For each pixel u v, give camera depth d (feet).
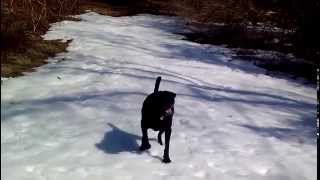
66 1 29.40
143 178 9.74
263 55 24.59
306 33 27.76
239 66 21.91
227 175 10.20
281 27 32.55
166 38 26.66
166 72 18.34
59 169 9.80
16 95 13.78
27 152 10.40
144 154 10.82
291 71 21.94
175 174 10.03
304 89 19.34
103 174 9.75
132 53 20.94
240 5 39.96
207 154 11.12
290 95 17.74
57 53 19.07
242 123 13.56
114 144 11.19
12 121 11.93
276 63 23.13
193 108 14.24
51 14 26.45
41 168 9.77
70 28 24.45
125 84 15.79
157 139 11.64
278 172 10.60
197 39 27.68
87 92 14.58
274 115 14.74
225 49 25.45
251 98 16.49
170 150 11.16
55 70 16.46
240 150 11.55
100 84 15.48
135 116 12.94
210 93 16.31
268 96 17.11
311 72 21.94
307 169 10.85
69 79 15.70
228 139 12.14
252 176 10.27
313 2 28.37
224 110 14.53
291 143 12.38
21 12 23.15
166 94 10.33
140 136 11.77
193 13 37.55
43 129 11.64
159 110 10.23
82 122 12.24
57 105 13.16
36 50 18.62
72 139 11.22
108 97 14.20
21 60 16.97
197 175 10.10
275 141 12.37
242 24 33.47
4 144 10.69
